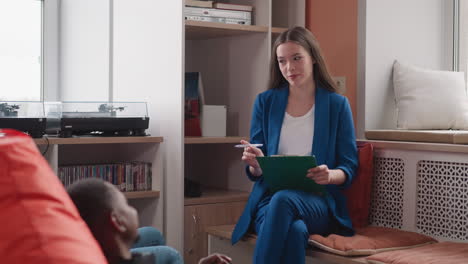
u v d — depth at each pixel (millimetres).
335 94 2521
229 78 3234
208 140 2908
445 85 2850
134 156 3076
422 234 2443
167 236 2914
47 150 2594
